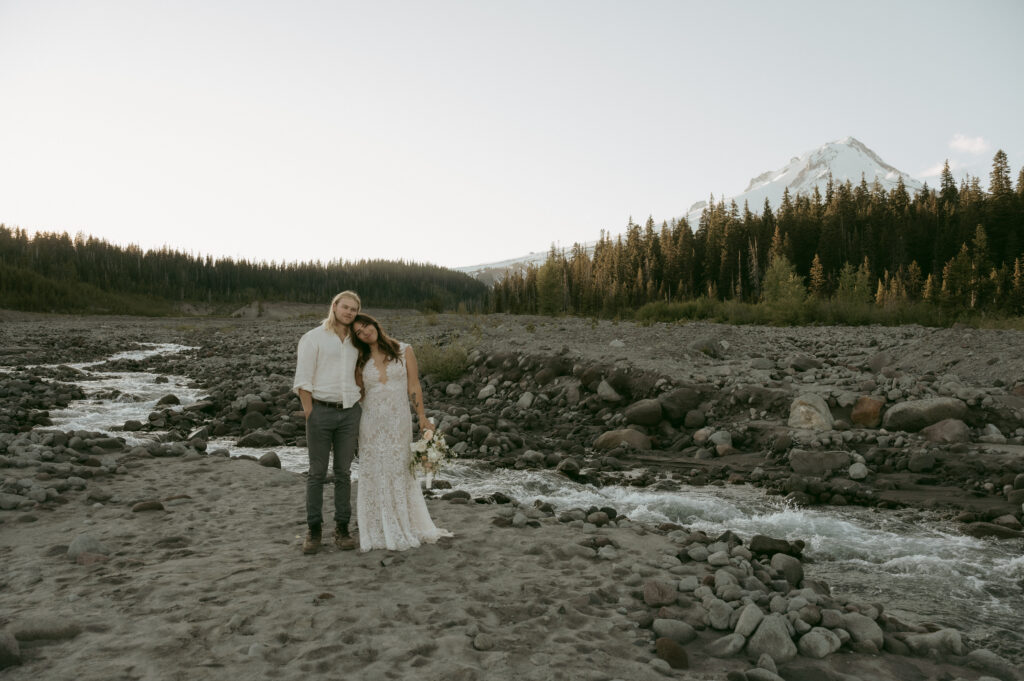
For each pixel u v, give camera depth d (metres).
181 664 3.12
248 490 6.81
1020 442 8.77
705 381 12.04
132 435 10.68
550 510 6.76
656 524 6.62
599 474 8.90
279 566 4.48
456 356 16.17
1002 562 5.57
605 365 13.28
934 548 5.95
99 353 26.75
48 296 87.81
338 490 4.98
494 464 9.43
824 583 4.86
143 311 102.19
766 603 4.14
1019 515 6.71
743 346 16.88
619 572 4.65
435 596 4.02
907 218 69.44
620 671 3.26
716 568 4.82
